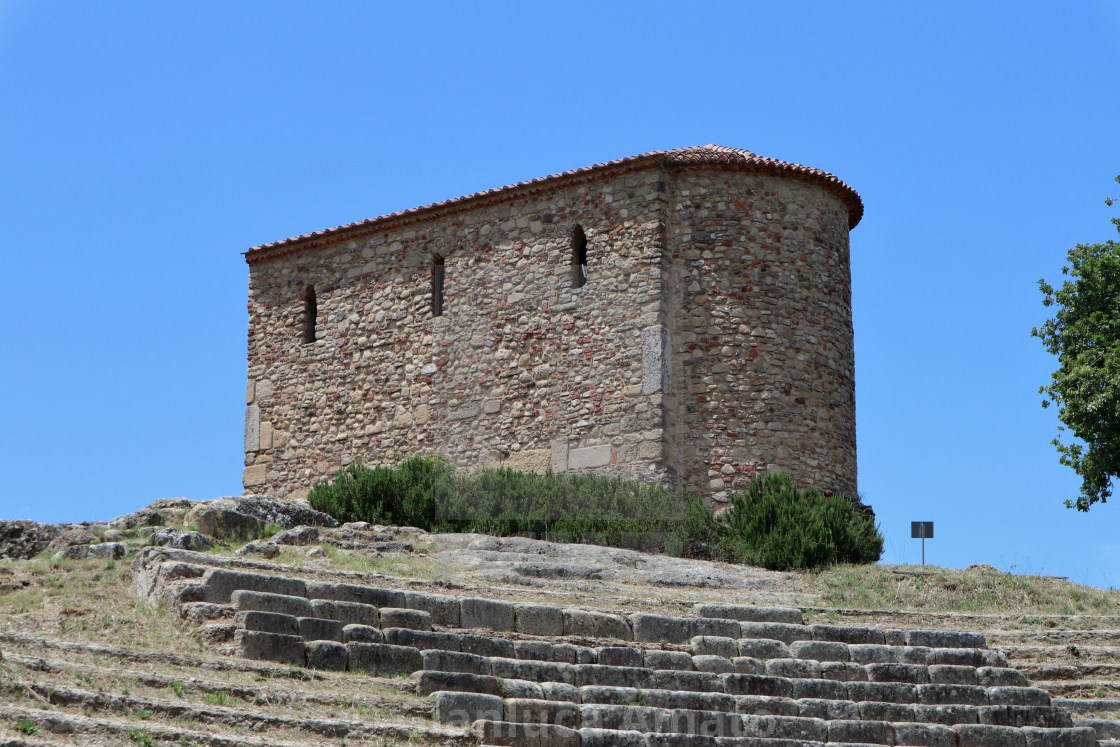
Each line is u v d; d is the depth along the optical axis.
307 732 13.59
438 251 31.56
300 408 32.97
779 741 16.00
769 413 28.12
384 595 17.78
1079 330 31.12
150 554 17.70
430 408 30.67
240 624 15.78
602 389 28.47
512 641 17.36
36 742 11.72
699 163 28.98
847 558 25.30
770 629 19.45
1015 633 20.83
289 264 34.00
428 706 15.01
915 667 18.58
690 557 24.67
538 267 29.95
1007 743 17.09
